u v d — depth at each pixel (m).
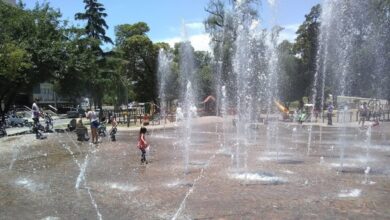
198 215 8.55
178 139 24.73
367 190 10.64
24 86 40.47
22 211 9.18
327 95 54.72
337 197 9.93
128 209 9.11
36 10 43.06
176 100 70.75
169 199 9.88
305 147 20.06
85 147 20.91
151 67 72.44
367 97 49.62
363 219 8.26
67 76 42.47
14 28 39.22
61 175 13.20
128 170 13.87
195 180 11.97
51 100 90.38
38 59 38.75
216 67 55.19
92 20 54.56
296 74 58.41
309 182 11.59
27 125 40.00
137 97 73.75
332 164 14.71
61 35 43.44
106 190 10.95
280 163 14.98
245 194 10.25
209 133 29.22
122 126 36.25
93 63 45.72
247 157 16.62
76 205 9.55
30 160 16.62
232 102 49.75
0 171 14.16
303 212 8.70
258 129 32.41
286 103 56.94
